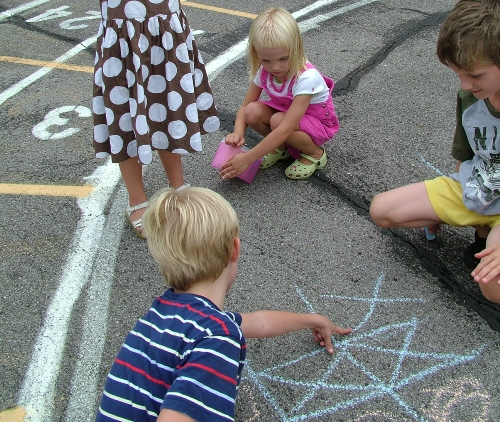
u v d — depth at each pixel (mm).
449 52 1837
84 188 3039
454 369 1975
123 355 1492
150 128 2539
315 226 2682
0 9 5641
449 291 2291
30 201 2938
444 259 2441
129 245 2633
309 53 4438
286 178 3043
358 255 2494
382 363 2008
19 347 2127
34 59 4605
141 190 2715
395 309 2221
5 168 3219
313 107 2898
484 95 1898
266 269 2439
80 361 2072
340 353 2051
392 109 3623
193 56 2539
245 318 1845
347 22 4984
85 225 2764
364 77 4043
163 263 1562
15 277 2449
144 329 1506
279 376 1976
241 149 2920
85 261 2539
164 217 1557
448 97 3734
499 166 2105
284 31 2592
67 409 1908
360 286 2334
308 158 3002
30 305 2311
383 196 2410
